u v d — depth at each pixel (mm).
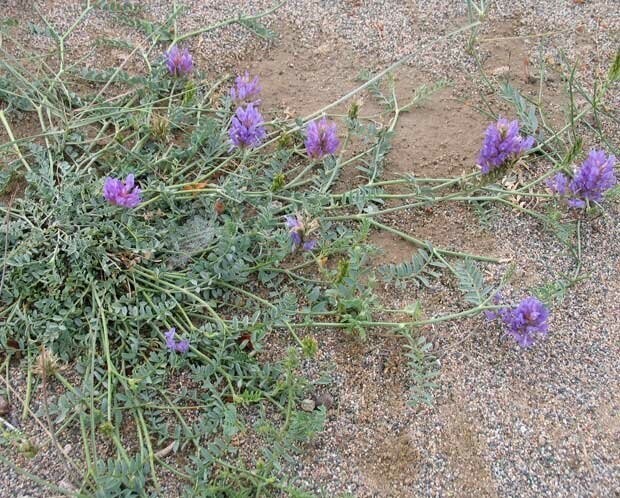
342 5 595
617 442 375
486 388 390
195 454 359
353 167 484
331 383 387
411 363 385
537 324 389
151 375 373
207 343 383
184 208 435
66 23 554
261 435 365
